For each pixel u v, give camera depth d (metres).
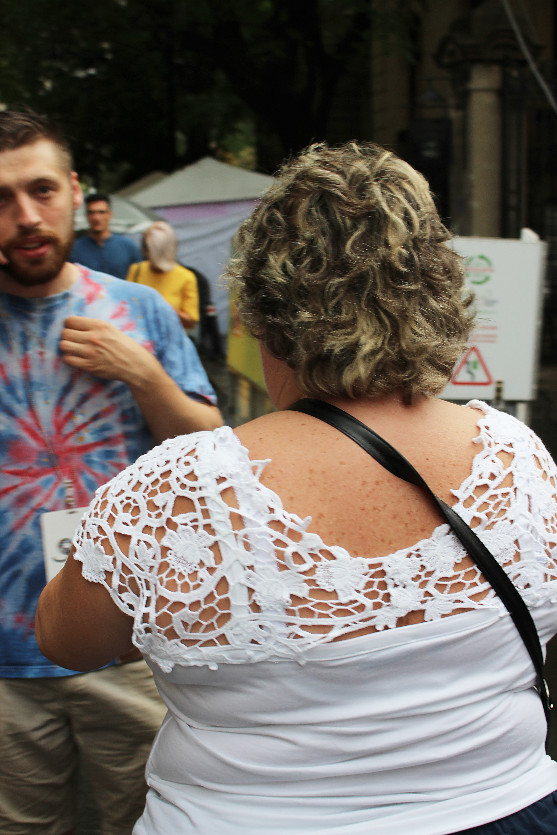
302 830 0.97
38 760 1.88
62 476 1.79
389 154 1.10
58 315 1.80
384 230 1.01
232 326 5.29
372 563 0.96
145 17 11.65
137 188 12.63
